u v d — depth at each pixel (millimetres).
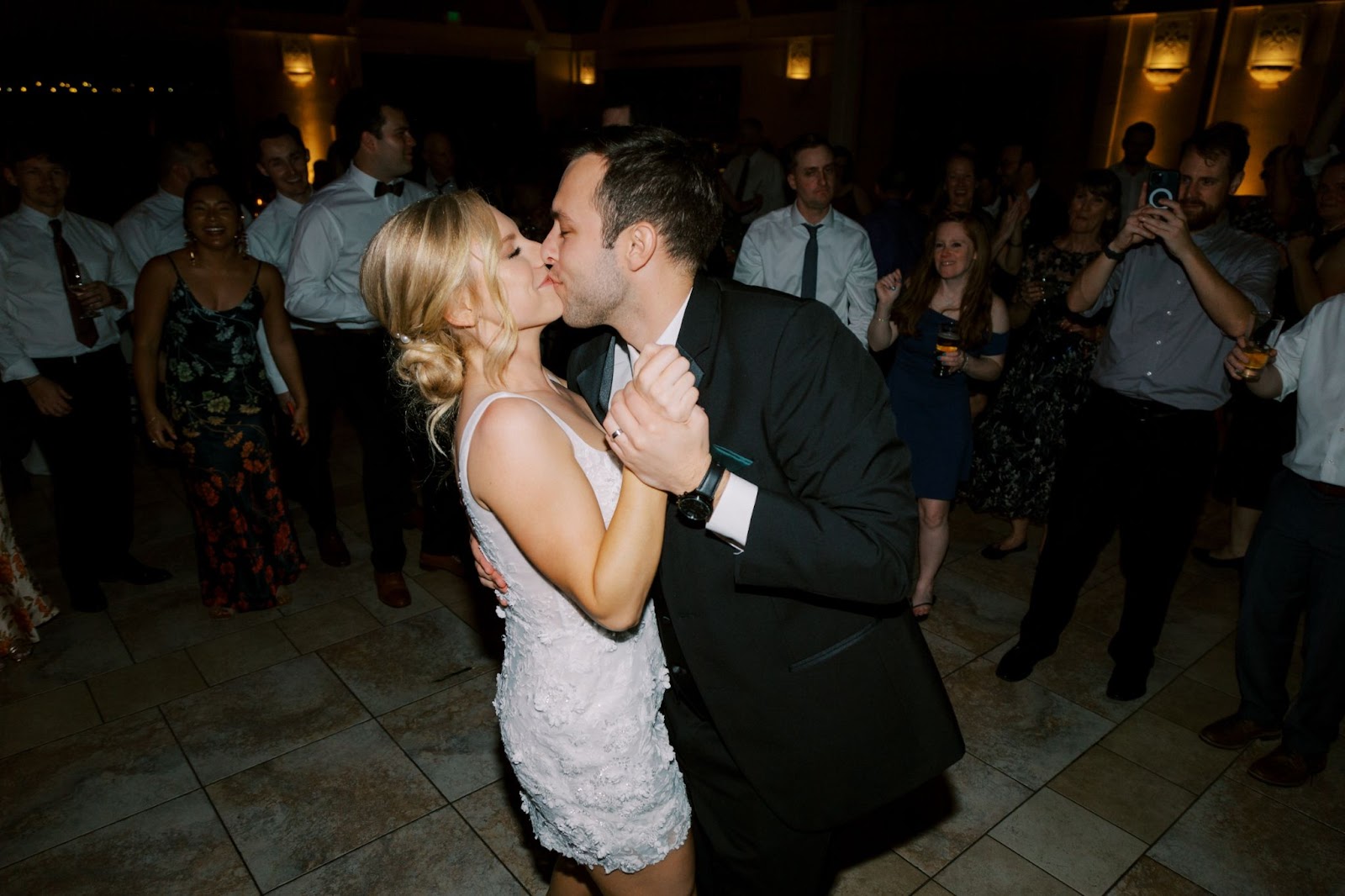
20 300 3051
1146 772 2527
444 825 2307
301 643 3139
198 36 10273
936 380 3051
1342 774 2520
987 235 2879
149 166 8812
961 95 9289
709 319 1368
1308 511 2271
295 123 11367
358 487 4543
